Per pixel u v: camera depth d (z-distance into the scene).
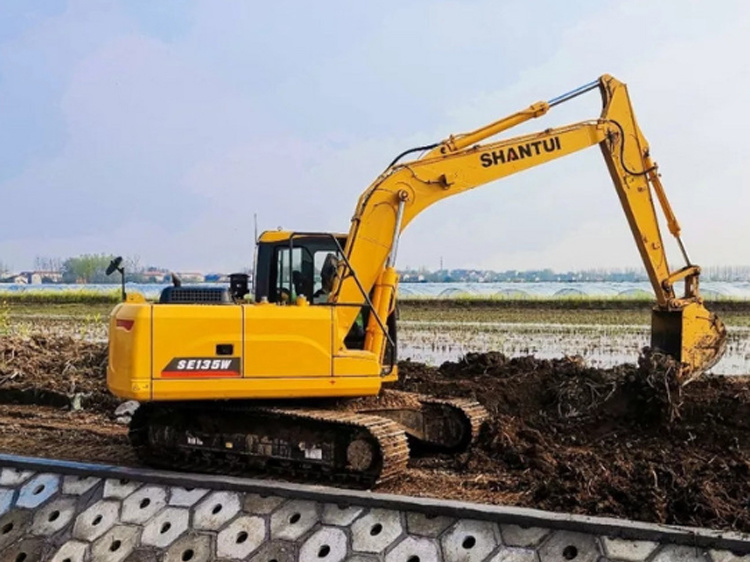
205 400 7.72
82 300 39.91
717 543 4.83
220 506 6.38
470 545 5.41
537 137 9.45
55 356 14.29
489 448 8.67
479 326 23.86
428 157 9.05
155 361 7.39
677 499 6.18
